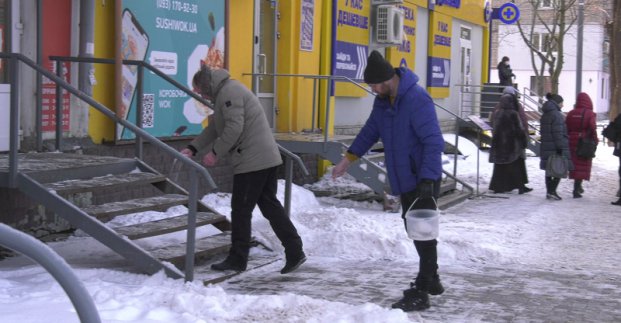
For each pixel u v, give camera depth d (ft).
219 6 36.68
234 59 38.96
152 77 32.30
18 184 21.21
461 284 23.13
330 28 46.96
